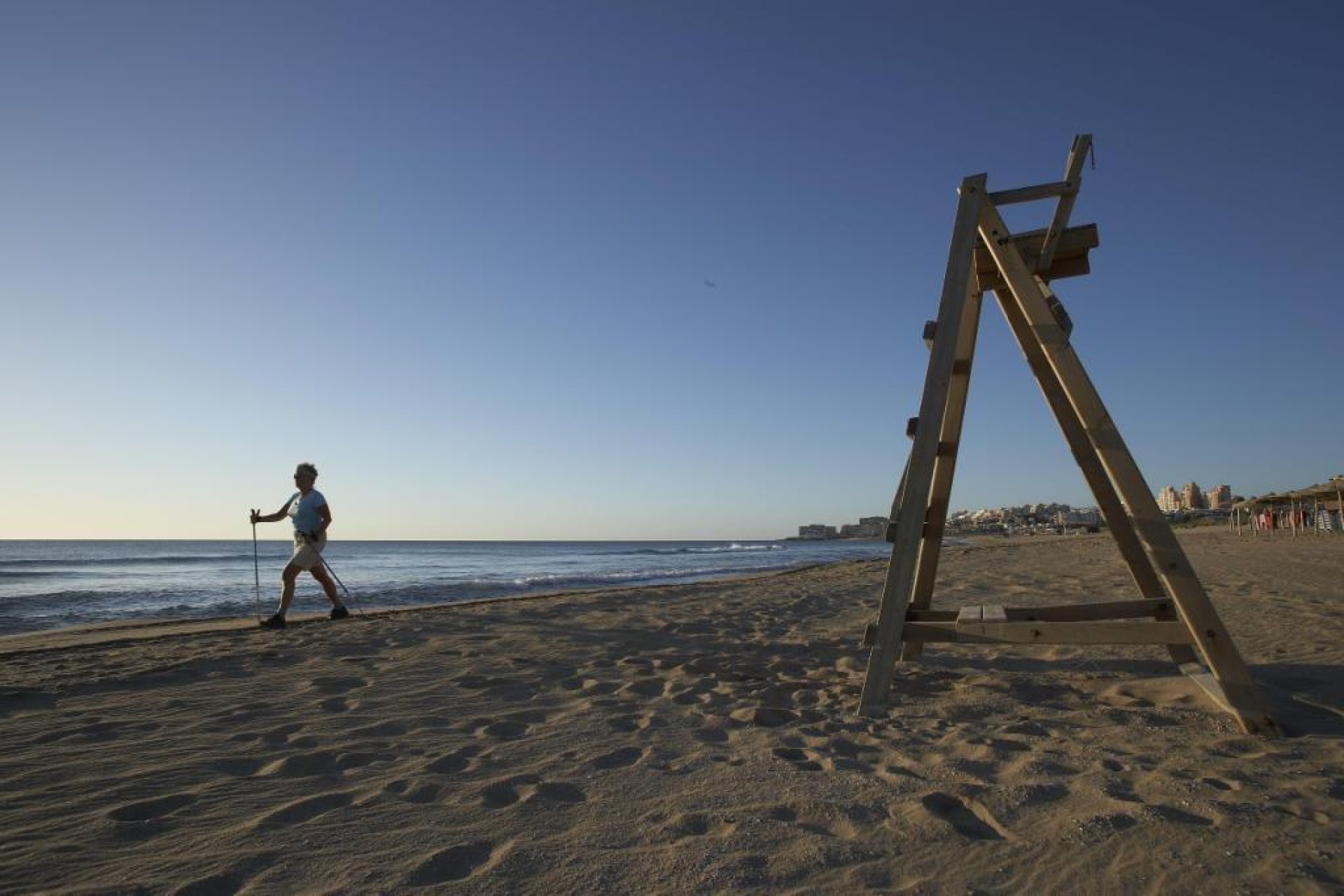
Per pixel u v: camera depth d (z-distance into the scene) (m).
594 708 4.24
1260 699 3.46
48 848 2.30
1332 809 2.51
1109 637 3.79
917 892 2.01
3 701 4.35
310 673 5.21
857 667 5.45
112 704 4.29
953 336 4.18
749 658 5.90
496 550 106.31
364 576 28.72
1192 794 2.68
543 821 2.55
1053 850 2.26
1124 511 4.57
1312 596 8.62
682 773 3.08
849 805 2.66
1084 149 4.00
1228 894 1.96
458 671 5.35
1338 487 29.52
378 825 2.50
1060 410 4.66
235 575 29.38
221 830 2.46
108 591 19.16
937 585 11.55
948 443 4.94
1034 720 3.80
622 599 11.57
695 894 2.00
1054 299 4.09
